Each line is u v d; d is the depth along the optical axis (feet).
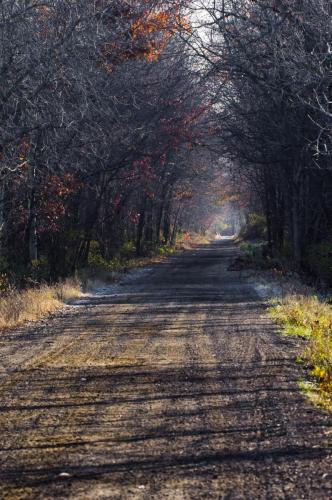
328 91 125.08
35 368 52.01
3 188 106.93
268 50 136.56
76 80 97.86
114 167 159.53
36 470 28.73
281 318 80.18
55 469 28.81
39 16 98.89
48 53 92.27
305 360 52.95
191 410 38.73
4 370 51.49
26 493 25.90
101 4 113.29
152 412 38.42
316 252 149.59
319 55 120.67
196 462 29.43
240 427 34.96
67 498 25.29
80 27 103.50
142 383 46.11
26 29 92.73
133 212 263.08
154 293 125.39
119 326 77.41
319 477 27.09
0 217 111.75
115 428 35.24
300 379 46.11
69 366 52.60
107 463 29.50
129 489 26.16
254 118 162.71
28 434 34.45
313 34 125.39
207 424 35.70
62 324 80.38
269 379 46.42
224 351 58.49
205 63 175.42
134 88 153.17
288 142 152.87
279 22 133.08
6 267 117.29
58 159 111.24
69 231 143.54
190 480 27.09
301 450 30.76
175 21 149.59
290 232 186.29
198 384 45.47
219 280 160.35
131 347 61.62
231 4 151.53
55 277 138.51
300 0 128.88
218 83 176.76
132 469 28.60
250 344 62.13
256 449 31.09
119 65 134.10
